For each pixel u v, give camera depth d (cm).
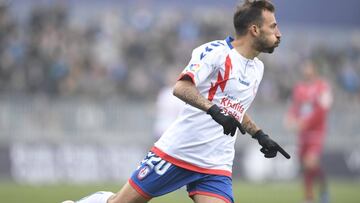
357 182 6900
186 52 7838
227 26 8369
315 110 4984
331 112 7206
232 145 2247
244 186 6184
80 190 5334
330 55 8769
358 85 8662
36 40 7144
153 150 2255
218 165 2212
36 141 6253
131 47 7706
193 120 2194
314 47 8962
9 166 6116
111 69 7412
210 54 2136
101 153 6462
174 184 2238
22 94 6638
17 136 6200
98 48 7506
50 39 7206
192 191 2238
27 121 6256
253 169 6806
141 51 7731
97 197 2297
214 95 2170
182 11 8506
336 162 7125
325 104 4994
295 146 7056
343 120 7244
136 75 7481
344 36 9294
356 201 5050
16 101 6256
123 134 6569
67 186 5716
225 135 2212
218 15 8562
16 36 7125
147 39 7881
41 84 6875
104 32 7731
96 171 6412
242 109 2225
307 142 5012
